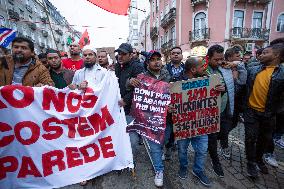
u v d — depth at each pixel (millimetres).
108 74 3340
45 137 2922
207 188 3021
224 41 19953
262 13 20469
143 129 3020
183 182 3162
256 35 20312
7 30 5293
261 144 3354
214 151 3240
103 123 3193
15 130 2805
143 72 3387
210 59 3209
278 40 3283
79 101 3148
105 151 3152
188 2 20953
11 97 2801
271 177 3301
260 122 3279
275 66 3043
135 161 3709
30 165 2824
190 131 3047
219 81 3016
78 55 5023
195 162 3148
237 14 20141
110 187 3021
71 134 3045
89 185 3049
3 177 2732
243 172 3408
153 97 2979
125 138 3258
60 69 4020
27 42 3016
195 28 21078
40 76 3199
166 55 25406
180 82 2947
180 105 2994
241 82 3338
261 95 3109
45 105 2961
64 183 2883
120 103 3293
